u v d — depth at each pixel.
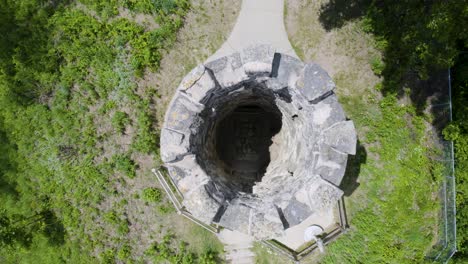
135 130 13.47
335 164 7.90
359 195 12.94
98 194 13.55
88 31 13.45
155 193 13.35
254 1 13.27
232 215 8.00
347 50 13.09
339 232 12.86
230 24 13.29
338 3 13.12
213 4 13.34
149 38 13.32
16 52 13.62
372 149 12.91
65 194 13.70
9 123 13.78
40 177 13.74
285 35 13.22
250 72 7.88
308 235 12.78
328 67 13.13
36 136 13.74
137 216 13.53
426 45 11.14
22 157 13.80
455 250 12.68
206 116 9.27
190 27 13.37
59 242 13.69
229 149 12.33
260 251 13.23
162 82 13.45
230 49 13.27
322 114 7.95
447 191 12.57
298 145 9.66
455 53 11.05
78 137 13.61
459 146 12.39
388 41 12.71
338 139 7.87
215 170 9.83
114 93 13.50
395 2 12.41
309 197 7.91
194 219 13.12
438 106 12.70
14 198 13.80
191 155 8.31
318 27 13.16
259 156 12.31
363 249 12.89
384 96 13.01
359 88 13.08
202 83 8.00
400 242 12.79
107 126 13.53
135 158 13.50
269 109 11.42
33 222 13.59
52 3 13.69
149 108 13.45
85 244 13.61
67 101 13.64
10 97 13.66
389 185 12.82
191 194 8.01
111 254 13.48
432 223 12.77
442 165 12.62
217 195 8.21
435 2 10.14
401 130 12.94
